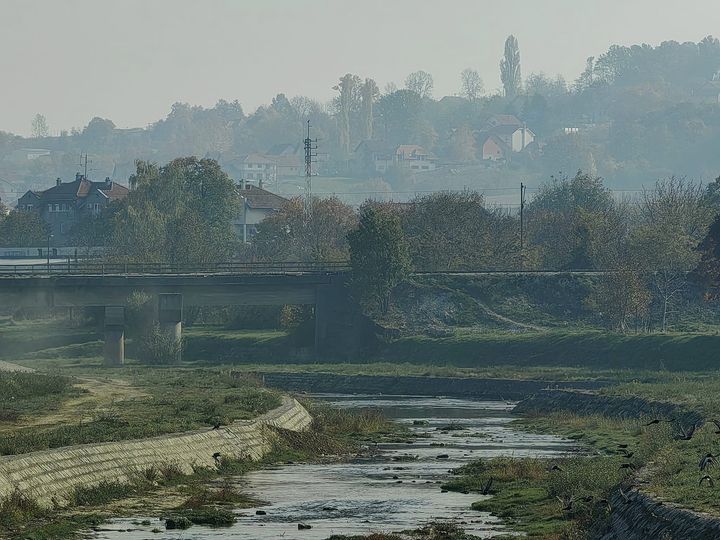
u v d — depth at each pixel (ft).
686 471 190.60
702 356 508.94
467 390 490.49
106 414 300.61
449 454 289.94
